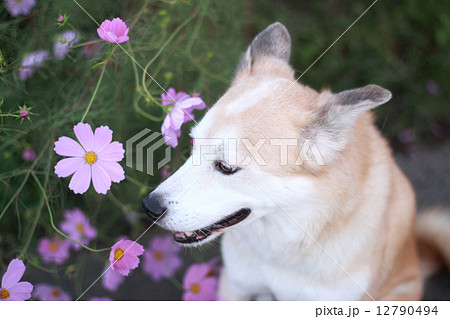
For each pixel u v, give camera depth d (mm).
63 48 1118
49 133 1114
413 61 1663
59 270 1229
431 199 1486
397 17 1686
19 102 1146
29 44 1142
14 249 1134
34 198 1204
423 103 1637
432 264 1323
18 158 1183
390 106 1631
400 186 1156
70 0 1158
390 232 1115
